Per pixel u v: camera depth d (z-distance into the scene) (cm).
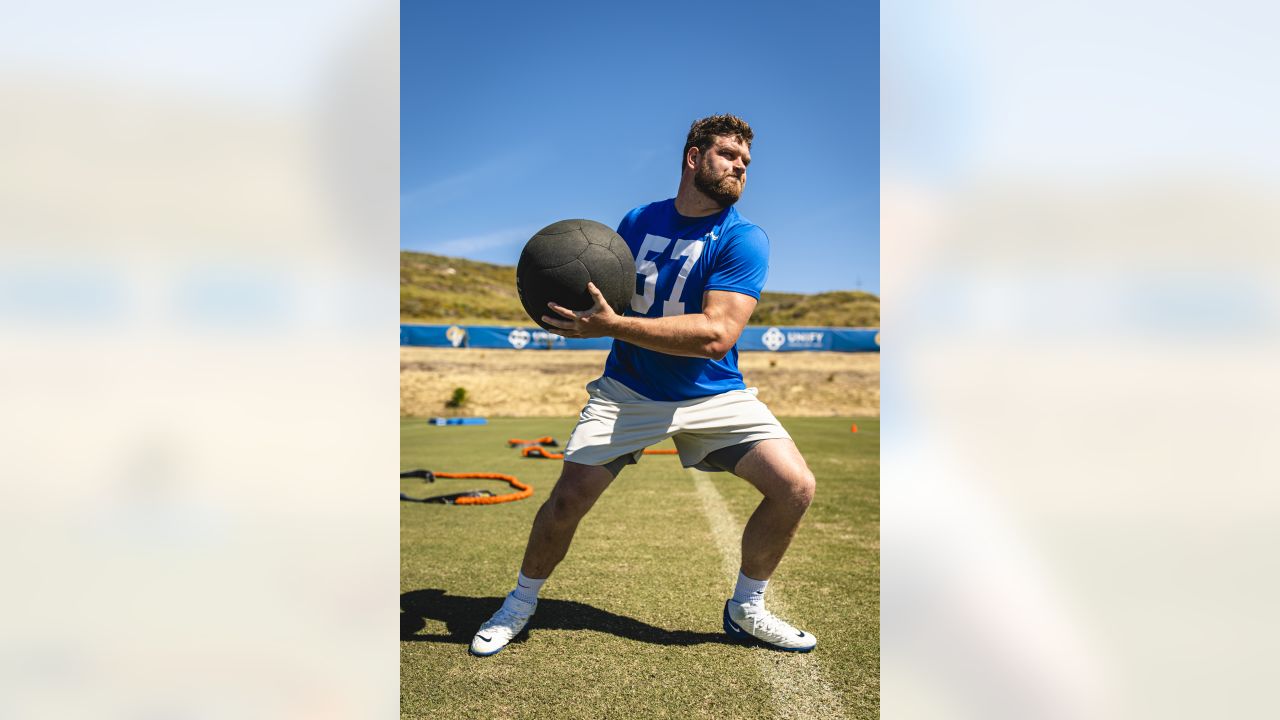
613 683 215
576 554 349
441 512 448
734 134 242
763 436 241
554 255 222
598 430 242
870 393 1670
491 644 233
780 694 208
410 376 1634
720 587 299
